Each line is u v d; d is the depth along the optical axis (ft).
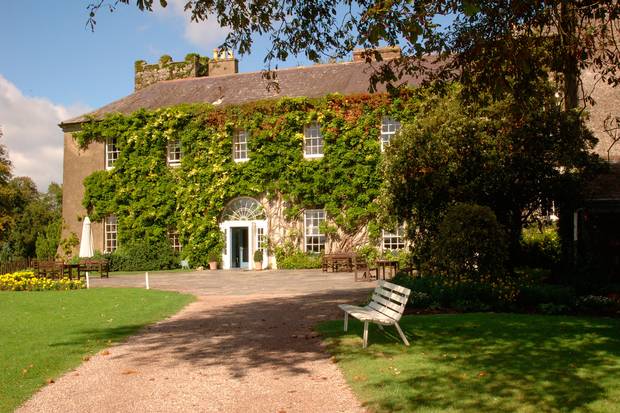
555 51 31.48
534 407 16.42
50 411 17.44
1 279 56.49
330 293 49.98
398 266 71.56
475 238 39.42
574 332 27.71
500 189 49.55
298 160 88.48
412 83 84.43
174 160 96.68
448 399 17.30
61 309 40.11
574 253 54.90
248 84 100.53
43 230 144.05
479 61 29.27
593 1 31.19
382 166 56.54
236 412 17.26
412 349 24.47
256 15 32.71
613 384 18.51
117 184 96.89
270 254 90.63
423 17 25.16
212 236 93.04
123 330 30.99
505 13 29.09
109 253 93.66
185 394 19.13
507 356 22.75
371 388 18.83
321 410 17.22
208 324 33.32
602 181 57.00
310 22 33.40
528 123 47.29
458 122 49.08
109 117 97.91
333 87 91.20
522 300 37.01
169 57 124.16
